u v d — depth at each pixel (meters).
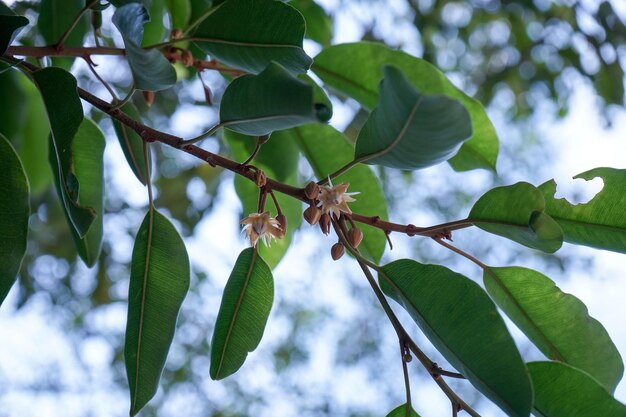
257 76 0.63
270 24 0.72
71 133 0.67
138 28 0.66
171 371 2.56
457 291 0.67
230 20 0.72
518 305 0.74
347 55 0.82
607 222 0.71
